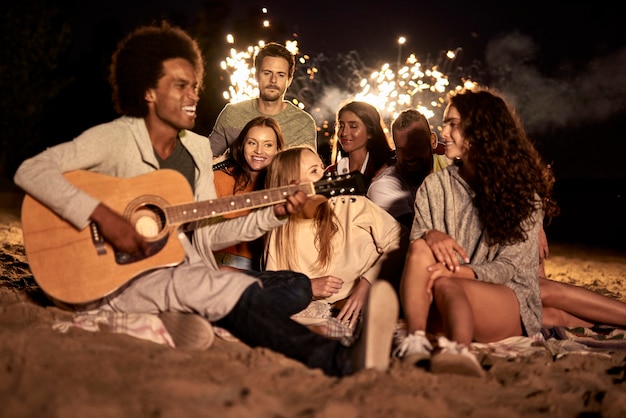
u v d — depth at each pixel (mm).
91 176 3594
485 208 3912
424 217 4125
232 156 4984
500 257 3885
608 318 4250
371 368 3082
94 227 3506
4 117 21609
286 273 4102
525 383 3246
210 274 3514
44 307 4141
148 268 3557
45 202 3453
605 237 15961
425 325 3531
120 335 3443
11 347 3082
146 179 3662
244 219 3916
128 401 2574
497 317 3727
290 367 3141
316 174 4410
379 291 3121
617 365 3660
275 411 2627
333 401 2715
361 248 4453
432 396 2871
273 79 6055
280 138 4879
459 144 4000
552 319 4246
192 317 3393
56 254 3475
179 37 3867
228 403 2658
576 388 3223
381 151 5812
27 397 2582
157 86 3746
